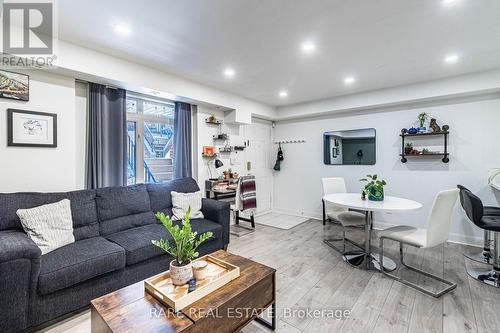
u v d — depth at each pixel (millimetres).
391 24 2074
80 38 2305
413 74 3260
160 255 2400
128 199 2777
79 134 2809
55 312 1750
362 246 3371
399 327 1770
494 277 2436
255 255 3092
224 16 1957
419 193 3854
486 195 3355
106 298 1419
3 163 2248
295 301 2105
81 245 2135
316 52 2619
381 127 4199
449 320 1839
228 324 1405
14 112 2287
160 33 2219
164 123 3785
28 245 1629
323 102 4555
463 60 2807
